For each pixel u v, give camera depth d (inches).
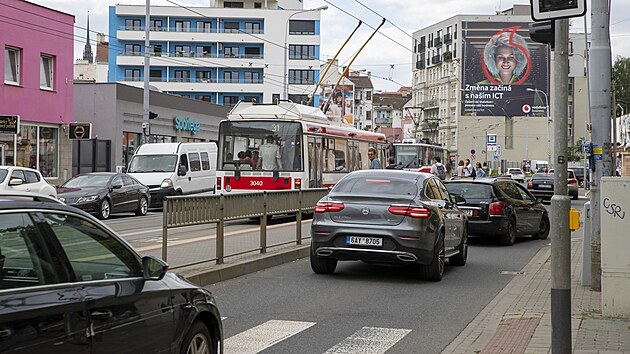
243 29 3688.5
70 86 1427.2
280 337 331.3
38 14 1336.1
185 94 3666.3
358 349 312.0
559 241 258.4
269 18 3676.2
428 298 440.1
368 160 1248.2
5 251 169.2
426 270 500.1
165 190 1277.1
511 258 651.5
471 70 2320.4
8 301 161.8
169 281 226.1
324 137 1038.4
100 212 1016.2
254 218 563.8
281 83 3688.5
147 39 1565.0
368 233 481.1
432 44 4362.7
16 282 168.6
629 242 354.6
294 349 310.2
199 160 1402.6
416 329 354.3
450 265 597.0
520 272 555.2
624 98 3604.8
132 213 1201.4
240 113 989.8
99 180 1072.8
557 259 258.4
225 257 528.4
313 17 3686.0
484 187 760.3
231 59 3659.0
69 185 1063.6
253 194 553.0
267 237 663.1
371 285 484.7
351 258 488.7
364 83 5782.5
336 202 494.9
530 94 2300.7
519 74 2301.9
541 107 2287.2
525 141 3863.2
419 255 480.4
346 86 2797.7
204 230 754.8
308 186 976.3
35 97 1332.4
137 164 1325.0
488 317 380.8
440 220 503.8
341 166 1109.7
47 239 182.9
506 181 811.4
